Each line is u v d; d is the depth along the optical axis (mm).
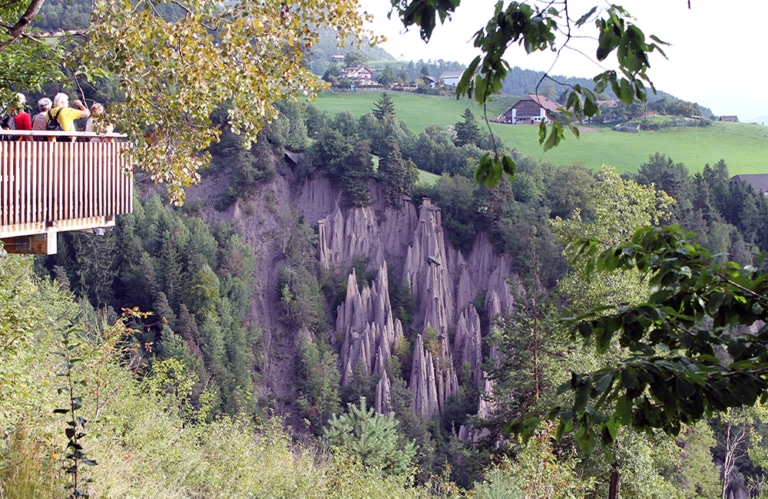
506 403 31656
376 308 74688
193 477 14797
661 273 5797
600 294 29344
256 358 72062
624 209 33281
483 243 83375
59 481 8898
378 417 26844
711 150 135750
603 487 27203
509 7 4883
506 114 149250
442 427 64125
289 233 86188
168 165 12781
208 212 88000
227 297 73625
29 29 13062
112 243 71438
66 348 9539
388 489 19031
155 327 66312
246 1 12320
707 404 5129
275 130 91562
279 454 18266
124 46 11398
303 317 76125
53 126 13570
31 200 13125
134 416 15453
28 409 10641
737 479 49281
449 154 108312
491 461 30406
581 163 88875
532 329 30562
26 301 14406
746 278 5574
